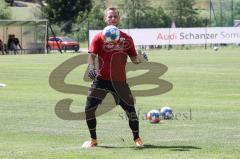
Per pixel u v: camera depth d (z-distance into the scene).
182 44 151.25
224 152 27.53
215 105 46.47
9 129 35.56
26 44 155.88
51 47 162.88
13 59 118.44
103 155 26.95
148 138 31.73
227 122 37.75
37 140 31.78
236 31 153.12
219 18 183.75
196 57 115.19
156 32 150.50
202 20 192.00
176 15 191.50
